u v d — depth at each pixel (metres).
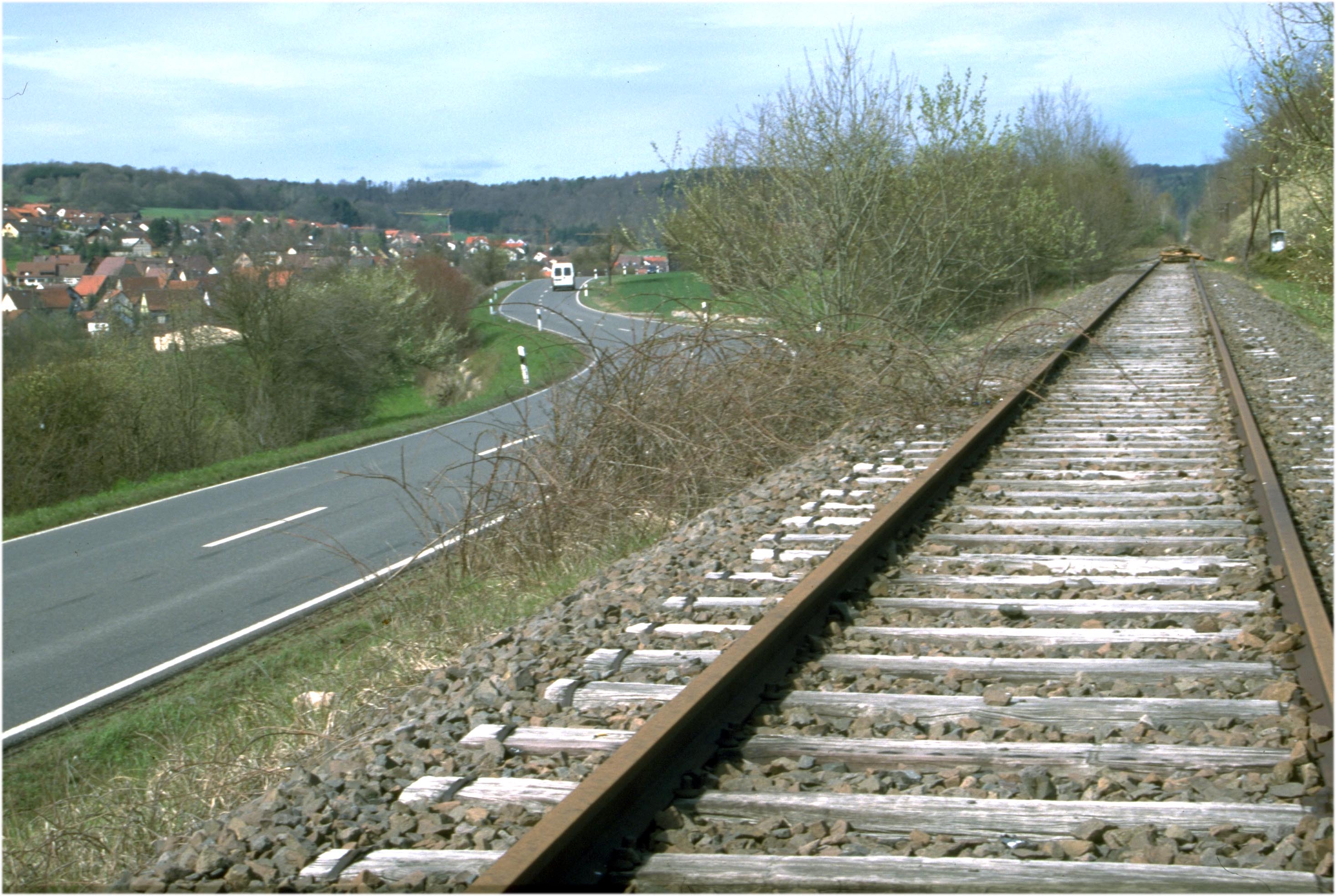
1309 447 8.76
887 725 3.75
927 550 6.15
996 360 14.09
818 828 3.05
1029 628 4.71
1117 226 54.53
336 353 31.27
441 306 45.72
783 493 7.88
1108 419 10.30
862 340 11.59
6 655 8.16
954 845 2.94
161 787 4.73
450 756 3.83
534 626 5.44
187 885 3.15
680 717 3.43
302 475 16.59
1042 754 3.45
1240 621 4.61
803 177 14.31
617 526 8.37
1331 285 19.69
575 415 9.28
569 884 2.77
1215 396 11.54
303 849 3.21
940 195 14.57
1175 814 3.00
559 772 3.58
